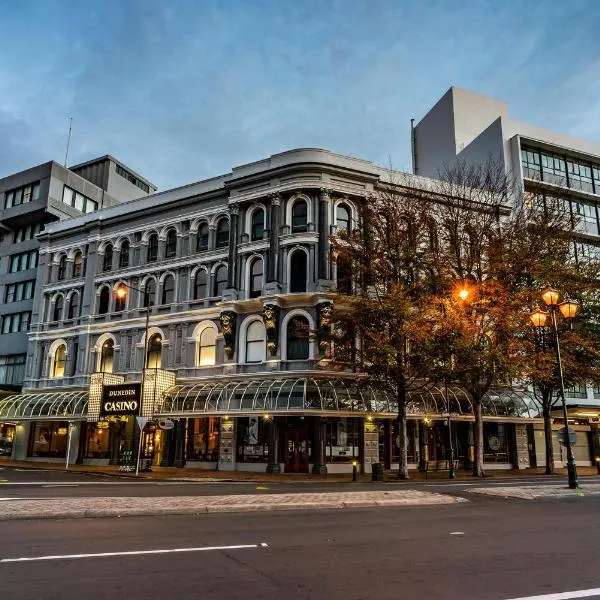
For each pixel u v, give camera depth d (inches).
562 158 1771.7
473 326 1044.5
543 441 1512.1
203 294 1445.6
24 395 1637.6
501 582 259.1
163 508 485.4
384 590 244.7
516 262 1128.2
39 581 254.1
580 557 314.7
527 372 1101.7
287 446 1211.9
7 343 1932.8
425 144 2030.0
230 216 1398.9
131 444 1423.5
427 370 1051.3
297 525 427.2
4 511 451.8
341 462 1204.5
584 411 1461.6
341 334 1192.2
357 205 1330.0
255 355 1317.7
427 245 1170.6
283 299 1272.1
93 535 372.2
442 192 1264.8
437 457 1355.8
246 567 285.1
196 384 1330.0
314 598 232.2
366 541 359.6
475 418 1142.3
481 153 1734.7
